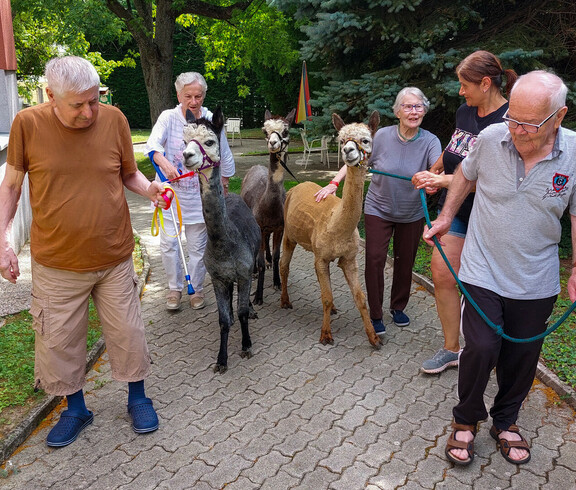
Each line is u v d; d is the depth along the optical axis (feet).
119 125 10.03
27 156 9.38
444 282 12.32
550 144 8.25
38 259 9.89
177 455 10.26
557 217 8.64
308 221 14.80
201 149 11.60
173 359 14.02
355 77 27.14
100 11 43.34
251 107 90.63
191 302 17.24
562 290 17.56
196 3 43.78
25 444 10.52
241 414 11.55
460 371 9.48
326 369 13.39
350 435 10.80
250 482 9.53
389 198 14.16
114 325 10.58
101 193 9.78
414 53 22.88
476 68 10.73
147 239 25.45
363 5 24.07
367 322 14.35
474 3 24.73
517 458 9.82
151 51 43.91
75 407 10.93
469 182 9.66
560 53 22.45
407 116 13.37
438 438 10.68
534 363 9.43
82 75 8.52
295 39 54.29
